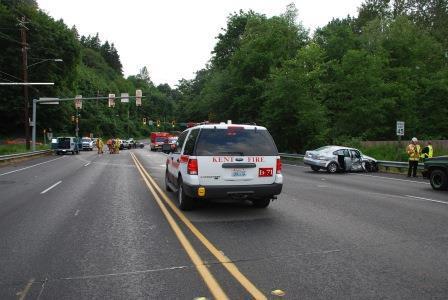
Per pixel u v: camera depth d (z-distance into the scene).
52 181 17.34
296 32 50.47
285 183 17.39
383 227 8.52
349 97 44.69
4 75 65.75
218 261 6.17
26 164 29.11
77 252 6.68
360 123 43.44
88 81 114.50
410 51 53.69
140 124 157.00
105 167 25.55
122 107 138.88
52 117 74.06
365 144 39.78
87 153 50.97
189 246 7.00
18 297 4.85
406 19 55.91
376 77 44.22
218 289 5.05
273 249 6.82
